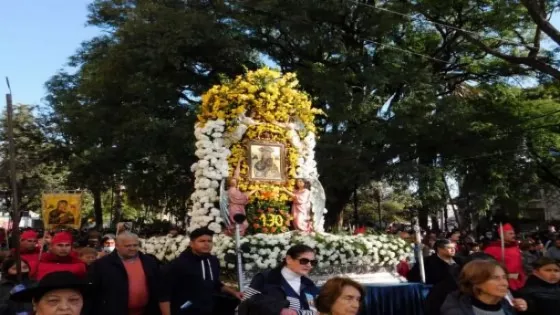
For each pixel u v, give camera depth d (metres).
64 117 32.31
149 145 24.70
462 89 31.42
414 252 12.19
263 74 13.01
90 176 29.31
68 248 8.00
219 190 12.25
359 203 42.50
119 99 27.11
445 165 25.95
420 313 8.66
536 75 27.73
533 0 20.72
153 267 6.85
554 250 13.36
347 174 23.12
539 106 28.05
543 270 6.33
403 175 24.23
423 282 9.18
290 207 12.90
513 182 27.94
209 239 7.35
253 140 12.73
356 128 24.42
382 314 8.52
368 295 8.55
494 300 4.69
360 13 25.92
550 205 47.12
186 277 7.14
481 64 28.95
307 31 25.27
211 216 11.92
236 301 7.93
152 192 30.78
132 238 6.68
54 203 14.02
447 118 23.97
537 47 22.73
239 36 26.61
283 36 28.17
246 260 10.01
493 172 26.62
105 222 59.25
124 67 25.41
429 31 29.44
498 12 26.58
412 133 24.23
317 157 23.17
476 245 14.26
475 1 26.64
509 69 28.00
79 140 29.78
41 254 8.58
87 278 6.45
